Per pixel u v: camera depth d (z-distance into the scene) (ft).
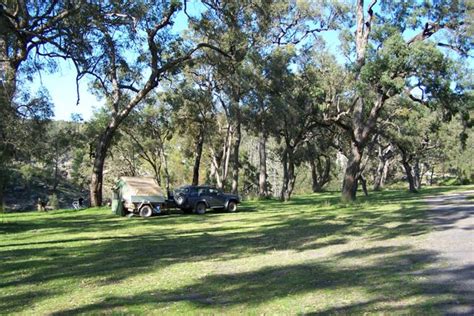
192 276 30.71
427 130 168.45
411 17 94.79
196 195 91.71
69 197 229.45
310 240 46.68
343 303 22.25
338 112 109.50
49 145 109.19
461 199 102.68
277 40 135.54
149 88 109.91
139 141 188.65
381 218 65.21
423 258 32.91
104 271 33.50
